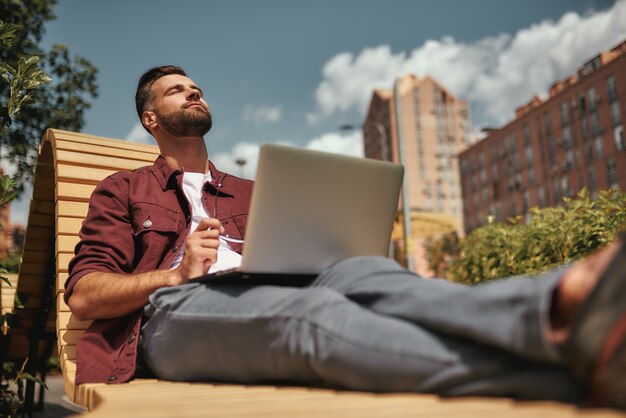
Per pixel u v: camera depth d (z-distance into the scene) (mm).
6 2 9055
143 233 2428
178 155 2807
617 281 983
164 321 1954
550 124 70062
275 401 1252
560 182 68375
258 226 1741
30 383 4445
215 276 1859
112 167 3289
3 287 4746
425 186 106188
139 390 1646
